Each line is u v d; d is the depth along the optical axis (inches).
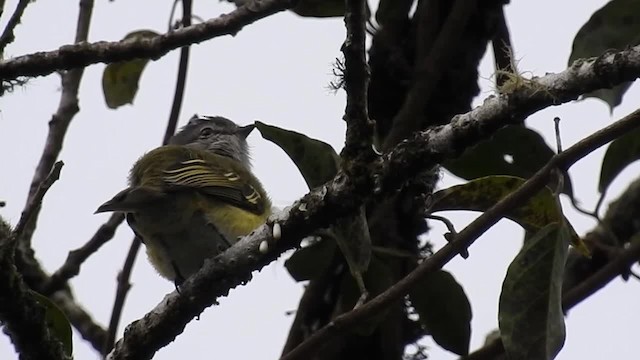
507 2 378.9
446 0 371.2
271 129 298.8
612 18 325.1
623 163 318.3
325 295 350.3
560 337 249.6
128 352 283.6
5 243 249.8
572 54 328.2
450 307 332.5
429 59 344.2
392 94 371.9
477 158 319.6
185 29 330.6
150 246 363.6
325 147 300.5
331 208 257.8
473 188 280.2
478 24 369.4
